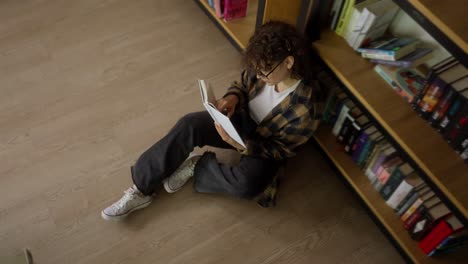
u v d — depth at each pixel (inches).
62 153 69.0
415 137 50.1
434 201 54.4
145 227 63.4
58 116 73.0
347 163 66.4
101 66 80.0
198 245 62.5
